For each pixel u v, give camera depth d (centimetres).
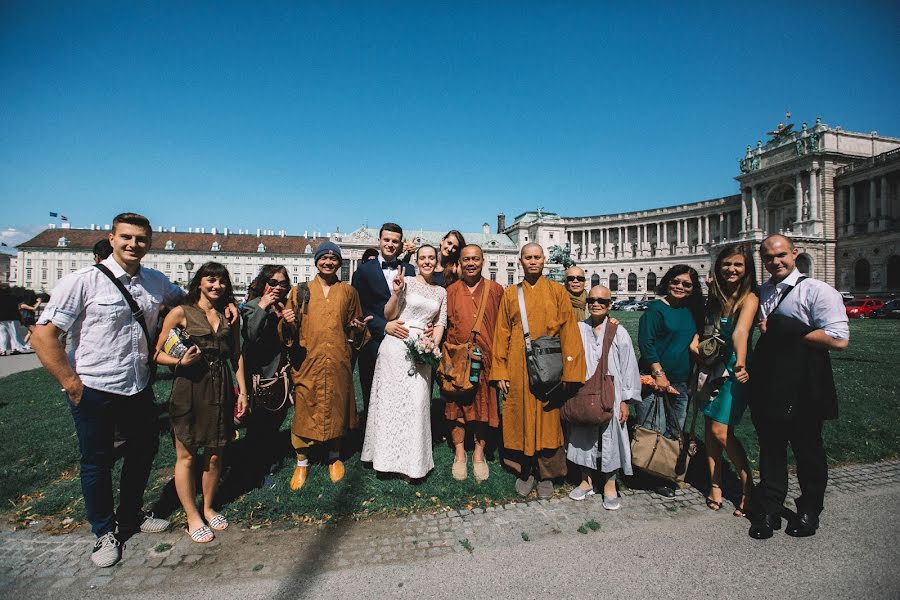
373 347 583
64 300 338
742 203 6425
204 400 376
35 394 946
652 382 475
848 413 716
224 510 416
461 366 478
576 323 461
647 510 429
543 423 448
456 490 456
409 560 344
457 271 616
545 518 411
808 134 5450
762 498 389
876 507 429
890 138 5659
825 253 5347
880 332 2177
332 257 473
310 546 364
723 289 431
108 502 358
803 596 302
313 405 457
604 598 299
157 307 400
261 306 458
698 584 314
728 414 411
